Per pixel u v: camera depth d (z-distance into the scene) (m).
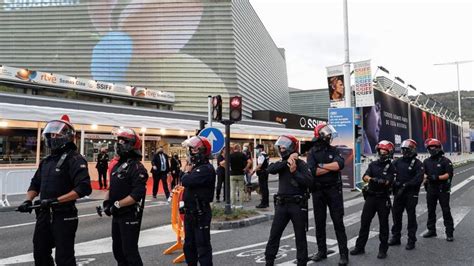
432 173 7.29
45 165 4.04
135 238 4.27
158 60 48.81
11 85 28.58
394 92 24.86
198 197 4.72
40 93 30.41
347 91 16.39
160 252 6.32
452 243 6.97
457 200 12.91
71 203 3.91
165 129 21.59
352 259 5.96
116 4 50.22
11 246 6.80
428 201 7.54
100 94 34.19
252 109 54.41
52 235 3.88
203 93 47.84
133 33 49.66
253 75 57.34
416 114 29.25
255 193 15.08
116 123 19.27
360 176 16.44
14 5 51.66
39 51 50.59
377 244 6.97
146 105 38.69
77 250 6.39
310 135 35.50
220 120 9.50
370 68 16.39
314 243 7.02
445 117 42.88
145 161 20.50
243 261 5.81
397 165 6.92
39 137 16.34
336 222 5.73
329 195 5.81
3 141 15.21
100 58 49.59
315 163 5.84
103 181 17.39
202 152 4.81
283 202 4.97
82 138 17.81
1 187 12.55
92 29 50.25
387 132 22.03
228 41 48.59
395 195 6.93
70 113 17.42
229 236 7.61
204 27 49.03
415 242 6.91
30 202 3.96
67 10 50.88
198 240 4.70
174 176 15.74
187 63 48.50
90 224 8.75
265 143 29.08
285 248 6.66
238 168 11.54
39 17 51.12
